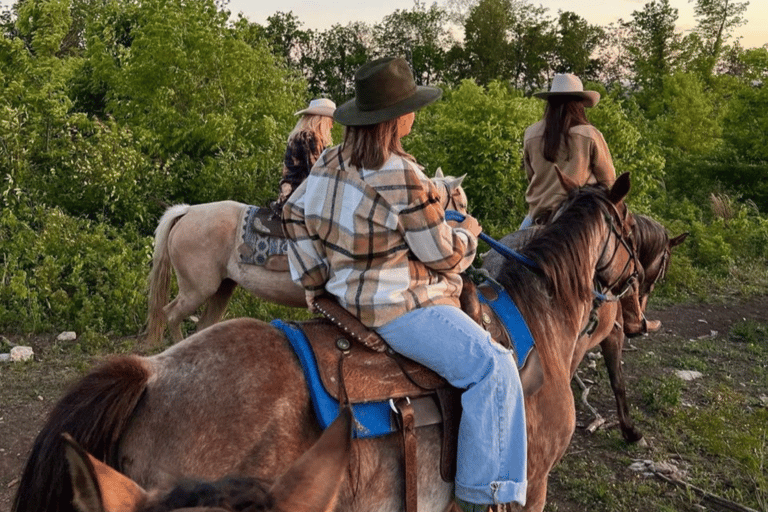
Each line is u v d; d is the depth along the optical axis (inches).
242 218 211.8
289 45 2209.6
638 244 188.1
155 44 384.2
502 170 367.2
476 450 98.4
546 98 182.1
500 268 125.7
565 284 124.8
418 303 98.0
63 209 334.3
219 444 83.8
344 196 94.7
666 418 228.1
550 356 119.3
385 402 96.0
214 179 354.3
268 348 93.0
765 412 225.6
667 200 611.5
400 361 99.4
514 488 100.3
